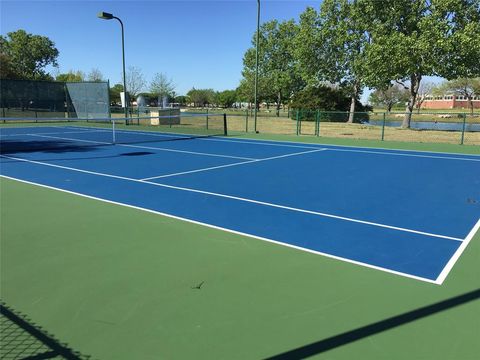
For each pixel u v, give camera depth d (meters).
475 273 4.91
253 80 67.50
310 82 45.56
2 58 56.34
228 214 7.39
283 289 4.43
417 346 3.41
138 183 10.12
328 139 22.56
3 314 3.86
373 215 7.50
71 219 6.96
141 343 3.41
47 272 4.80
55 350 3.30
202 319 3.80
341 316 3.88
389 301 4.18
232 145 19.17
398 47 28.73
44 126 29.98
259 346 3.39
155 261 5.16
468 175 11.87
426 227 6.81
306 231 6.47
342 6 39.50
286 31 64.25
